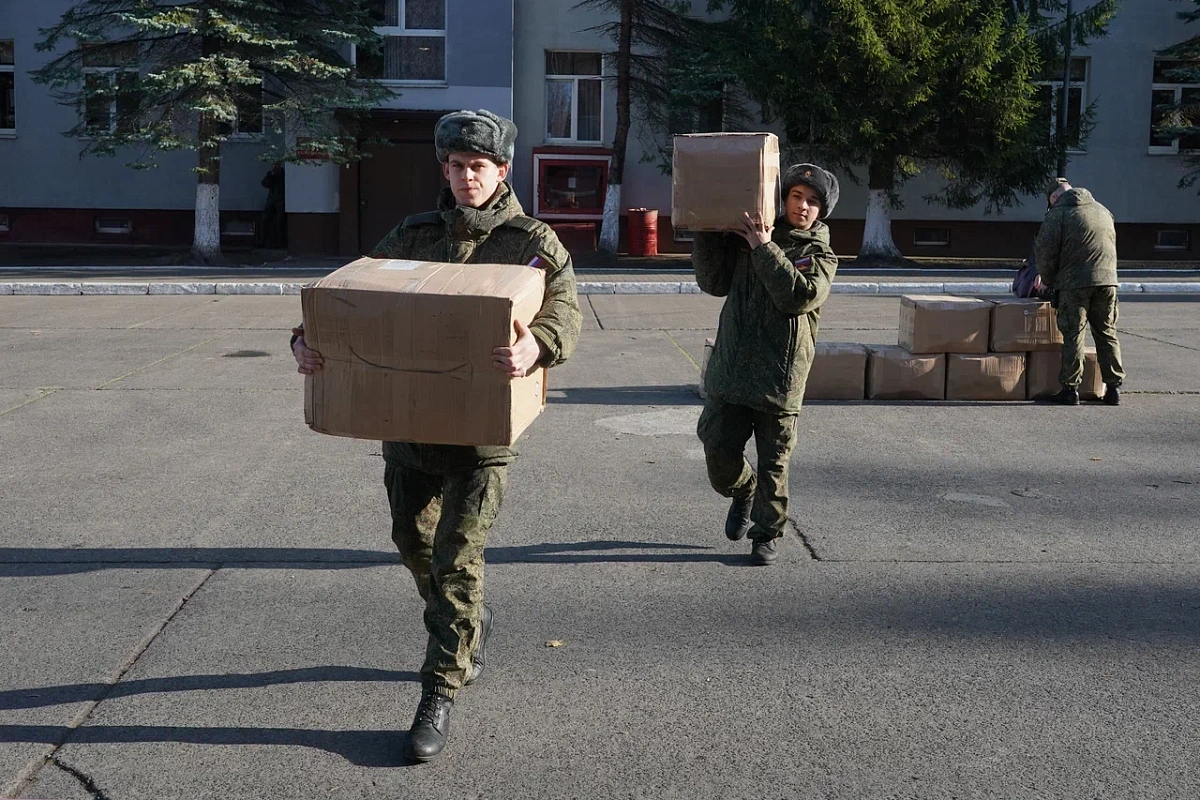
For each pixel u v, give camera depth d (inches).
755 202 184.2
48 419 330.0
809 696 154.6
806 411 353.1
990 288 745.6
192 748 139.7
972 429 328.2
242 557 211.5
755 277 198.2
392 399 133.0
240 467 277.1
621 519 236.7
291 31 815.1
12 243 1014.4
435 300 127.9
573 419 335.3
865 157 893.2
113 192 1013.2
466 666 142.6
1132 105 1025.5
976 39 815.7
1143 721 147.6
